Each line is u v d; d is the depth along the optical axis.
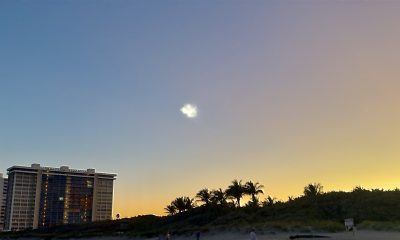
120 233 80.38
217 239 51.31
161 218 93.94
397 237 37.34
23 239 104.94
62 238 89.00
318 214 61.72
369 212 56.88
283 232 48.81
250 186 84.12
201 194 90.94
